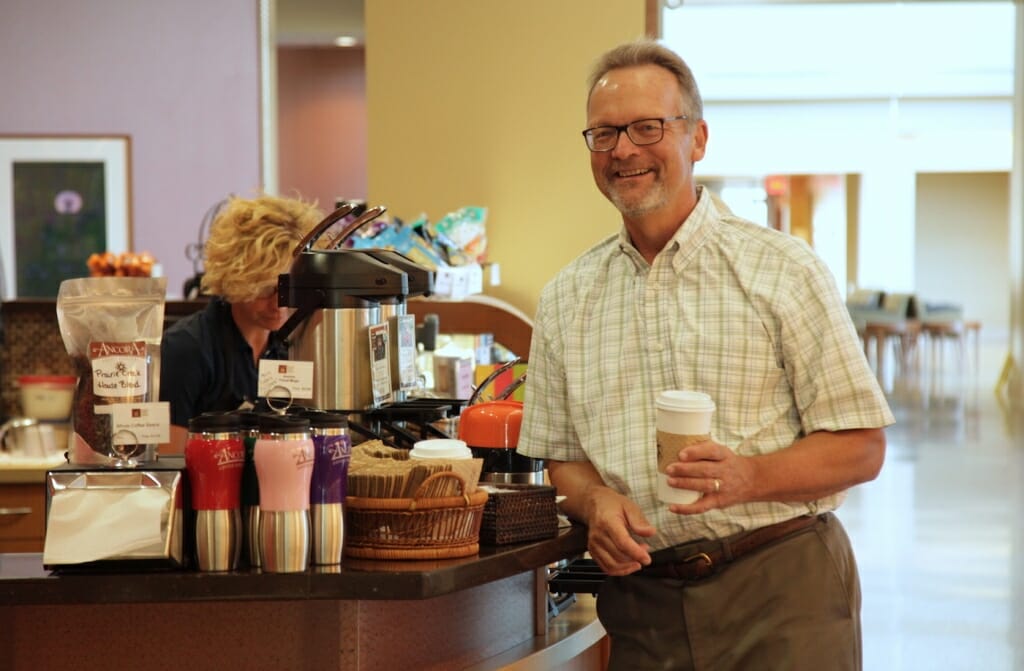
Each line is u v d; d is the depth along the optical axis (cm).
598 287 245
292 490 190
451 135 518
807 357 224
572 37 508
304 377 220
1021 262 1466
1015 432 1153
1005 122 1845
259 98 966
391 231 407
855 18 1733
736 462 211
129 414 204
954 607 568
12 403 476
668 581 235
